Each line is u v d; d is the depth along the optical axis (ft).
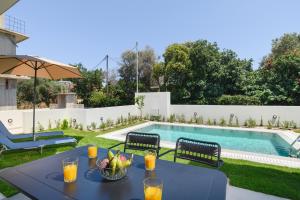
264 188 11.93
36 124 30.96
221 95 55.88
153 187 5.22
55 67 21.43
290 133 31.14
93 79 75.97
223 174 7.27
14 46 43.09
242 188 11.97
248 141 31.48
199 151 9.79
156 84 77.71
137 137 11.79
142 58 80.18
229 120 40.65
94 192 5.82
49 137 24.93
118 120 40.78
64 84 79.46
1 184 12.05
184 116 45.16
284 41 77.56
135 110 47.34
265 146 28.35
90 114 34.12
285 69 45.37
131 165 8.13
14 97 41.93
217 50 60.80
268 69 49.26
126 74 80.33
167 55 64.69
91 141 24.64
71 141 20.53
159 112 46.62
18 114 30.40
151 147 11.21
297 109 35.70
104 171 6.63
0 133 20.65
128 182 6.53
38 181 6.61
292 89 43.91
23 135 22.33
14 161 16.65
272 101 45.68
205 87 57.00
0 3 31.94
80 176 7.02
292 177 13.74
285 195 11.14
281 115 36.76
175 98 59.26
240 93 55.21
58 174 7.21
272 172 14.67
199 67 58.80
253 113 38.88
